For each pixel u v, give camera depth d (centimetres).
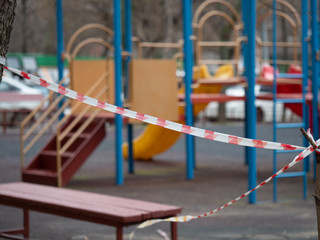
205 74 1873
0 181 1473
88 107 1472
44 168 1514
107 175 1614
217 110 4019
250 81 1184
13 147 2361
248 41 1195
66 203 732
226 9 3769
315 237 874
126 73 1741
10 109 3256
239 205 1153
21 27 5269
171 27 4172
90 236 888
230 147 2445
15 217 1034
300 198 1235
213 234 897
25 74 420
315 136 1467
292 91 1812
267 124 3741
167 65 1567
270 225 961
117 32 1443
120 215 649
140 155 1986
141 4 4097
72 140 1435
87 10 4331
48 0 4647
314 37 1459
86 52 6112
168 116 1570
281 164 1831
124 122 1532
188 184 1445
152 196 1265
